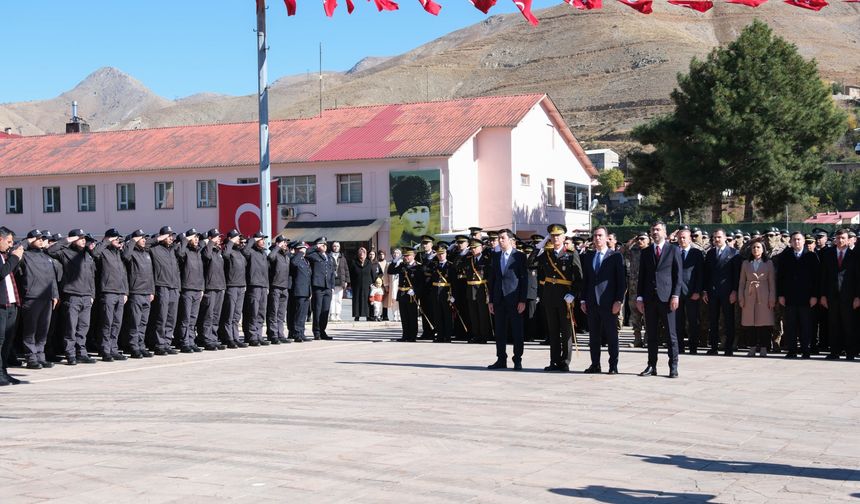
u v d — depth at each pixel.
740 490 7.83
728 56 48.81
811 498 7.57
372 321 30.22
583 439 9.94
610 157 124.88
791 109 47.44
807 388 13.84
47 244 17.36
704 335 20.95
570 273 15.95
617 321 15.57
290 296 23.14
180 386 14.28
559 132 52.72
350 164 46.69
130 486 7.96
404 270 23.20
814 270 18.61
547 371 16.03
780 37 50.41
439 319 22.84
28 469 8.64
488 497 7.57
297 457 9.02
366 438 9.97
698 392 13.38
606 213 88.25
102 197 51.28
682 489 7.86
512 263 16.34
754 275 18.83
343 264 30.62
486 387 13.90
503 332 16.45
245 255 21.69
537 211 49.75
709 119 47.34
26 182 52.56
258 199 29.31
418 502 7.41
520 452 9.28
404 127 48.41
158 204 50.38
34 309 16.83
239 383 14.53
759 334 18.97
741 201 52.84
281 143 49.66
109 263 18.28
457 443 9.71
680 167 48.09
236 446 9.55
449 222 45.00
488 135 47.44
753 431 10.40
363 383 14.39
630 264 21.00
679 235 19.55
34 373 16.23
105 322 18.23
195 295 20.12
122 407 12.23
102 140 55.25
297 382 14.58
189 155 50.31
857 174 82.12
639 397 12.87
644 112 179.38
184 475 8.33
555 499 7.52
